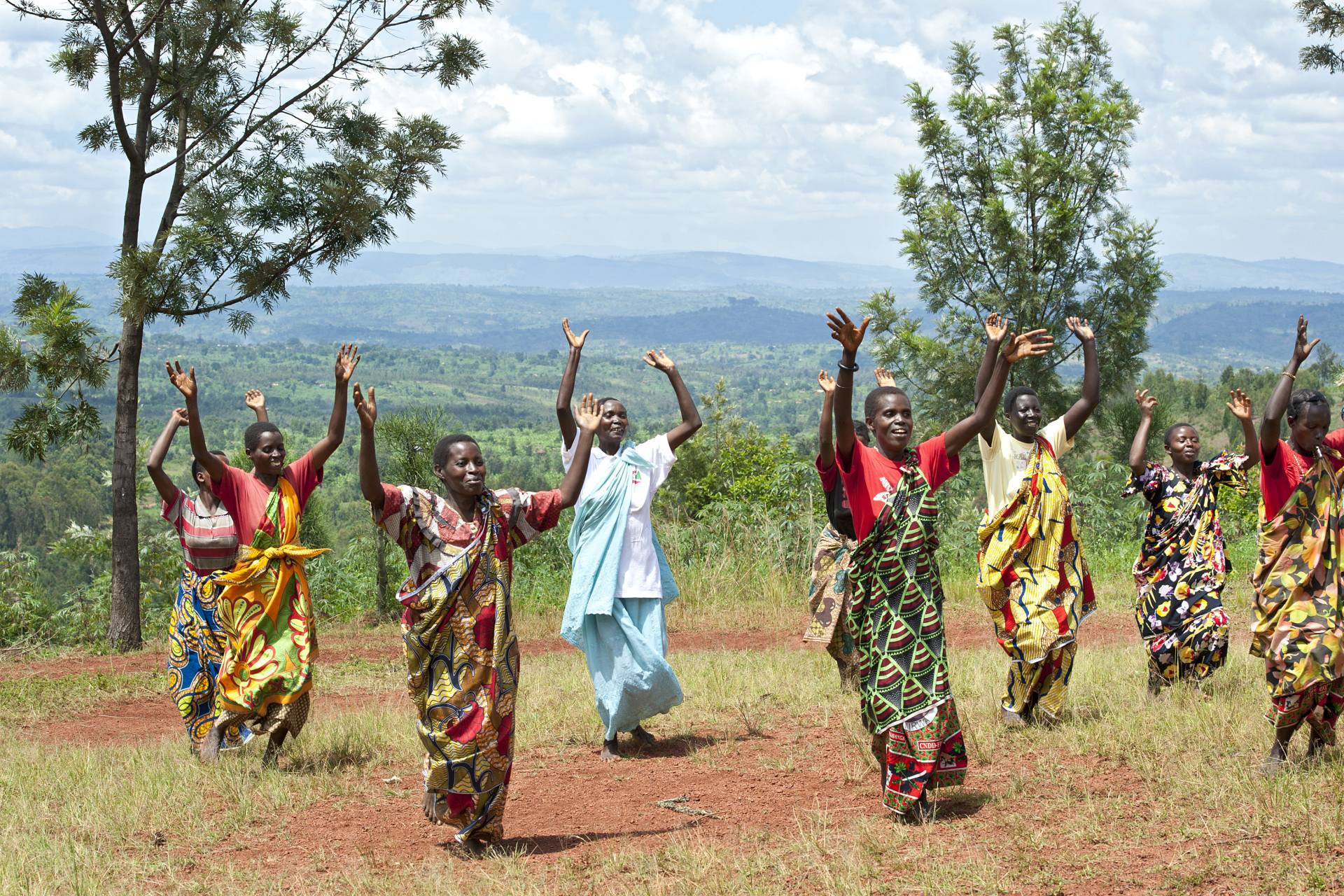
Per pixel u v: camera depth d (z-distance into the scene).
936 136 24.14
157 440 7.46
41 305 13.88
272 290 14.81
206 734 7.46
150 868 5.36
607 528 7.27
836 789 6.20
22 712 9.85
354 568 18.91
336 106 15.56
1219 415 50.22
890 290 24.55
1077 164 23.41
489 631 5.31
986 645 11.62
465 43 15.37
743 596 15.52
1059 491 7.09
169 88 15.48
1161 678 7.79
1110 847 4.86
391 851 5.57
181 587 7.50
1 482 63.50
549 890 4.87
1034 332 5.21
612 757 7.22
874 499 5.32
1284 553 5.77
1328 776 5.47
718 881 4.76
